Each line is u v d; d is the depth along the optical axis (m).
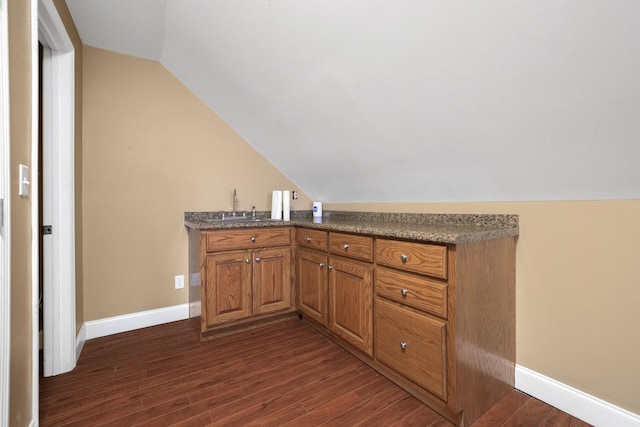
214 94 2.58
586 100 1.16
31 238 1.27
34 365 1.27
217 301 2.26
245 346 2.16
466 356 1.40
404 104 1.67
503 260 1.61
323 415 1.46
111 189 2.34
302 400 1.57
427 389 1.48
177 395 1.61
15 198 1.12
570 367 1.48
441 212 2.14
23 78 1.19
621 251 1.33
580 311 1.45
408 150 1.95
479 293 1.46
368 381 1.74
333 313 2.16
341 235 2.07
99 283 2.31
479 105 1.43
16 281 1.13
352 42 1.53
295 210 3.27
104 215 2.32
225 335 2.34
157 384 1.71
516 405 1.54
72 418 1.43
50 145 1.80
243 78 2.23
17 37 1.14
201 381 1.74
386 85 1.63
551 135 1.35
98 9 1.88
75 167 2.01
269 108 2.38
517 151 1.50
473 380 1.43
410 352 1.56
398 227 1.85
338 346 2.16
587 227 1.43
